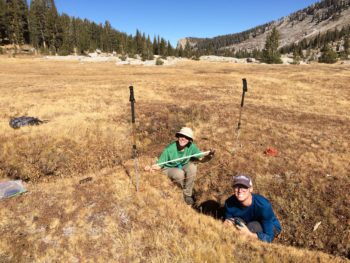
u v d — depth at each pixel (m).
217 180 8.94
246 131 13.32
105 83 30.64
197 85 29.52
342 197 7.67
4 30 117.31
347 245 6.51
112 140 12.23
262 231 5.93
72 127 12.94
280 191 8.13
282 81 33.59
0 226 5.71
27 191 7.16
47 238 5.46
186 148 7.86
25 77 38.34
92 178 7.94
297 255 5.17
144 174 8.09
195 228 5.76
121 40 142.12
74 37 130.75
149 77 38.03
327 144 11.84
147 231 5.63
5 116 15.10
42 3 124.75
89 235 5.56
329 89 28.86
